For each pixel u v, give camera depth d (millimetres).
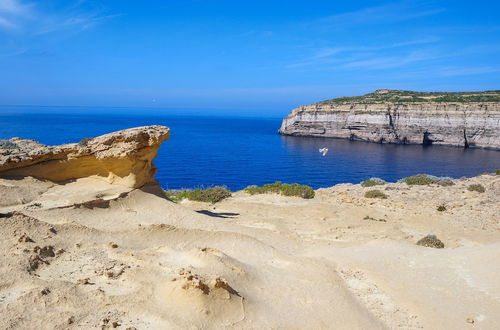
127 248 12328
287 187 29484
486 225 20438
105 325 7121
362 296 11133
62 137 94688
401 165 79125
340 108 144000
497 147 112188
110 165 18000
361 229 19375
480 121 117062
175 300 8391
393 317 9891
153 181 19594
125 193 17531
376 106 135125
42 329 6754
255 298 9766
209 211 22156
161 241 13852
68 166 18078
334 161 82688
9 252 9734
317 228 19375
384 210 24016
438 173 69375
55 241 11461
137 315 7707
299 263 13047
